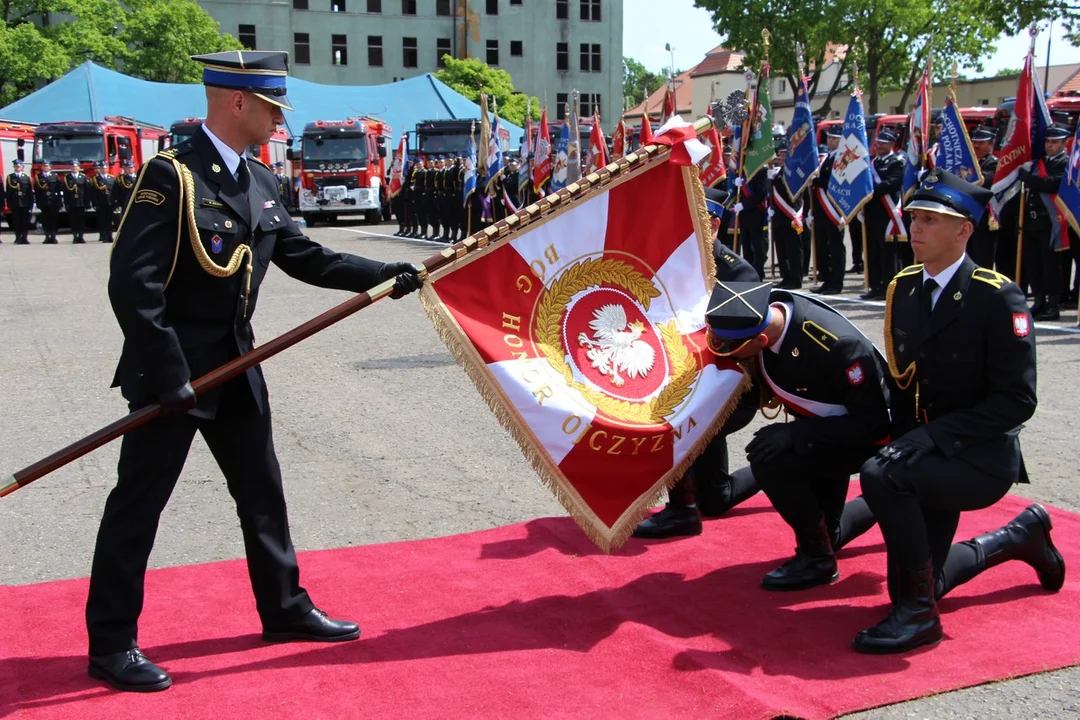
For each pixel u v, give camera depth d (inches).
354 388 335.9
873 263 525.0
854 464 171.2
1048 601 165.2
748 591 171.3
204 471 248.2
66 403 317.4
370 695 136.3
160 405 134.6
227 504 224.1
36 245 1004.6
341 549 194.2
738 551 191.0
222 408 148.3
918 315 155.4
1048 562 167.2
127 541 140.2
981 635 152.6
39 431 284.7
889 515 147.3
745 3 1493.6
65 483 240.1
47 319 493.0
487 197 849.5
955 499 150.0
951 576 159.5
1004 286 148.8
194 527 209.5
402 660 147.2
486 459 256.5
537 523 207.6
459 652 149.5
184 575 182.1
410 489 233.3
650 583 175.5
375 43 2172.7
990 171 464.4
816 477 171.6
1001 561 165.5
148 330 132.6
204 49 1768.0
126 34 1712.6
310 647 152.4
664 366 170.1
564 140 764.0
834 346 161.6
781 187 561.6
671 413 166.4
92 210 1045.8
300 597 154.9
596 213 170.7
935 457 148.6
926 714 130.5
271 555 151.9
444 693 136.4
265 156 1346.0
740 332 157.2
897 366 159.2
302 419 296.4
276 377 354.3
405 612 164.9
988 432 148.3
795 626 157.2
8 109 1382.9
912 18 1451.8
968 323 149.9
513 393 157.6
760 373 172.4
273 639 154.4
